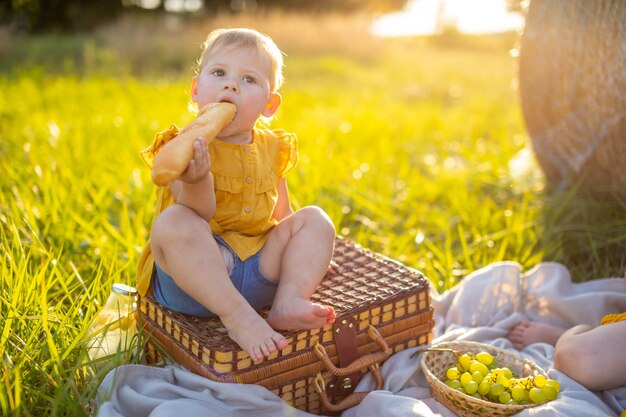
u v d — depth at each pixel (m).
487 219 3.79
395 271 2.44
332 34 15.34
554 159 3.58
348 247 2.63
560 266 2.93
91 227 3.19
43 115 6.25
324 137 5.71
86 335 2.23
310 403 2.14
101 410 1.82
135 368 2.00
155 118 6.38
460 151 5.58
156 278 2.20
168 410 1.80
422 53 16.58
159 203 2.18
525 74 3.58
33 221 3.04
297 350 2.07
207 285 1.93
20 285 2.26
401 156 5.50
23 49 12.02
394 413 1.94
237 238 2.15
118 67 11.00
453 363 2.31
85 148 5.01
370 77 11.89
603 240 3.17
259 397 1.94
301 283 2.09
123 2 19.17
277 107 2.29
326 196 4.10
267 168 2.24
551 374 2.19
